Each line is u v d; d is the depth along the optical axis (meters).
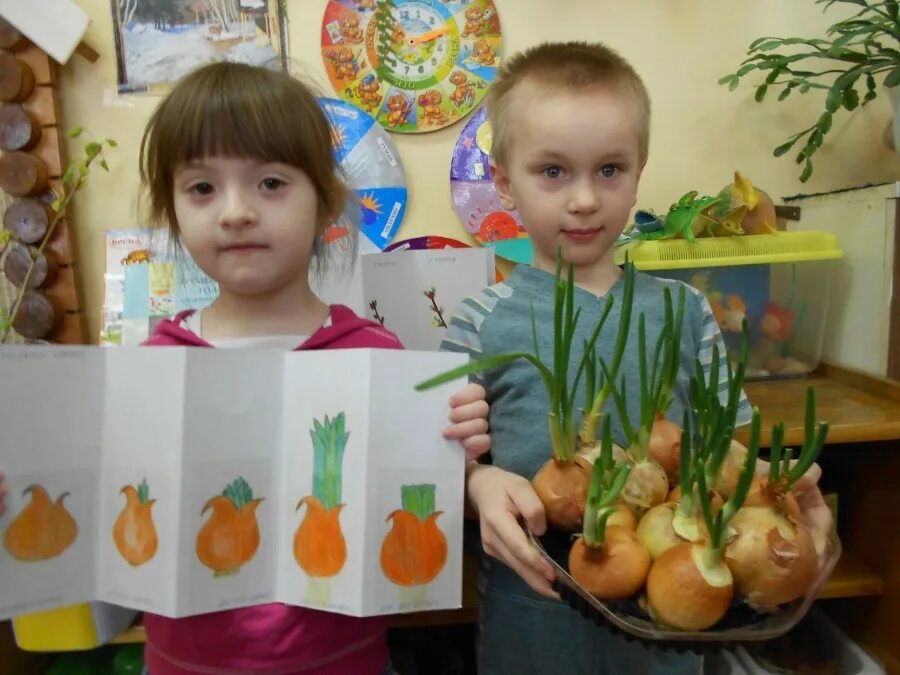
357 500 0.51
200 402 0.51
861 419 0.77
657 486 0.44
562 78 0.64
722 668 0.91
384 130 1.01
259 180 0.58
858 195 0.94
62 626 0.77
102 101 0.99
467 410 0.53
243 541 0.53
